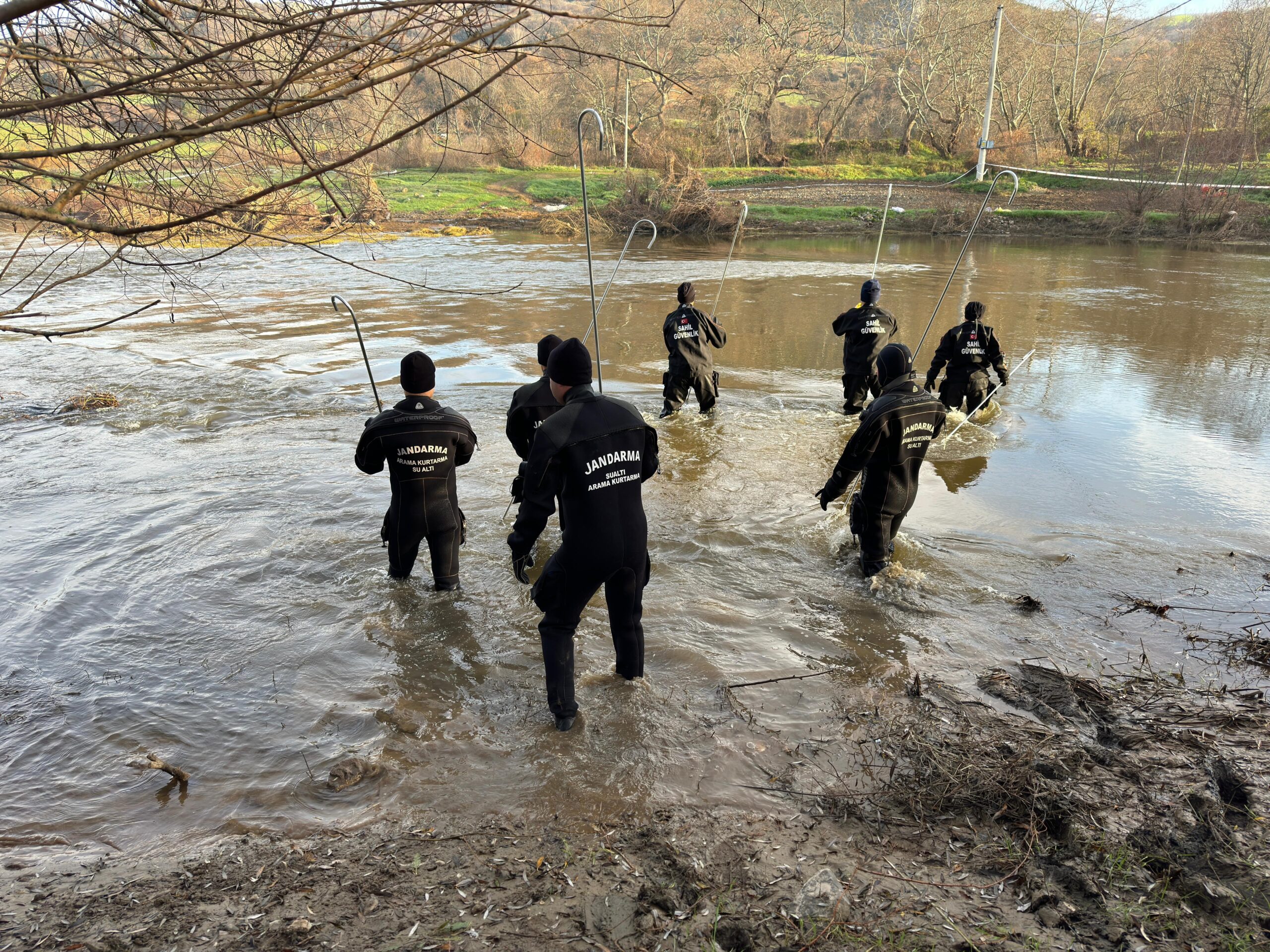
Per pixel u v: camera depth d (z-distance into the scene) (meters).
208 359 12.45
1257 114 44.78
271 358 12.55
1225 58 48.66
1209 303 17.22
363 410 9.77
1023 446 8.35
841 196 43.53
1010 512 6.65
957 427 8.67
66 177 2.01
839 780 3.51
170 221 2.29
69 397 10.30
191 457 8.03
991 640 4.73
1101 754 3.61
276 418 9.41
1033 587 5.39
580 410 3.79
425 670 4.43
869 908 2.77
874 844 3.12
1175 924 2.66
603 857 3.05
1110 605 5.14
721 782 3.51
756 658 4.54
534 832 3.21
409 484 5.02
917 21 53.69
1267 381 10.98
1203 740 3.72
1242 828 3.14
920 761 3.61
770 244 32.53
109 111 2.83
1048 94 55.56
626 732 3.86
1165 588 5.38
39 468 7.71
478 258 25.89
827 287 20.03
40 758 3.74
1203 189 33.25
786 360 12.54
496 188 44.56
